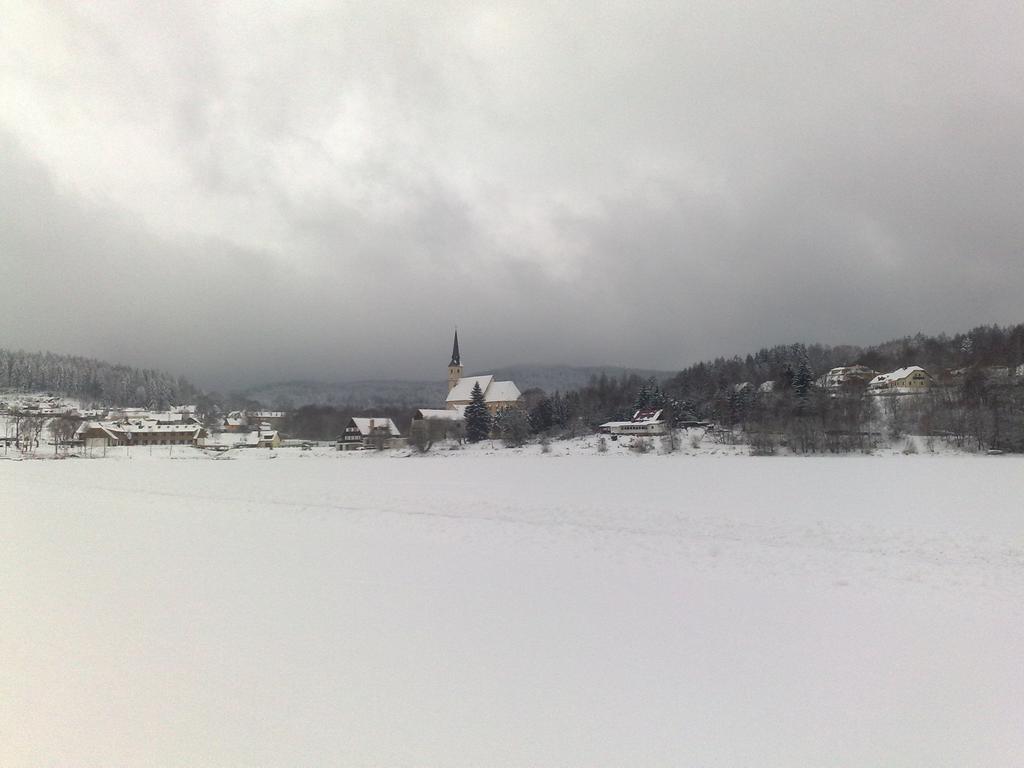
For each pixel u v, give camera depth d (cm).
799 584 1650
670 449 10450
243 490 4441
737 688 973
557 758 768
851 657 1108
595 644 1173
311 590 1588
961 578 1708
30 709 899
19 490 4516
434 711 895
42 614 1371
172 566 1892
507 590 1586
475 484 4872
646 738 819
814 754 780
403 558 2017
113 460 10462
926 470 5862
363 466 8006
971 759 768
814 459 7962
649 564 1912
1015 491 4022
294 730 838
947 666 1066
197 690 964
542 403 15512
